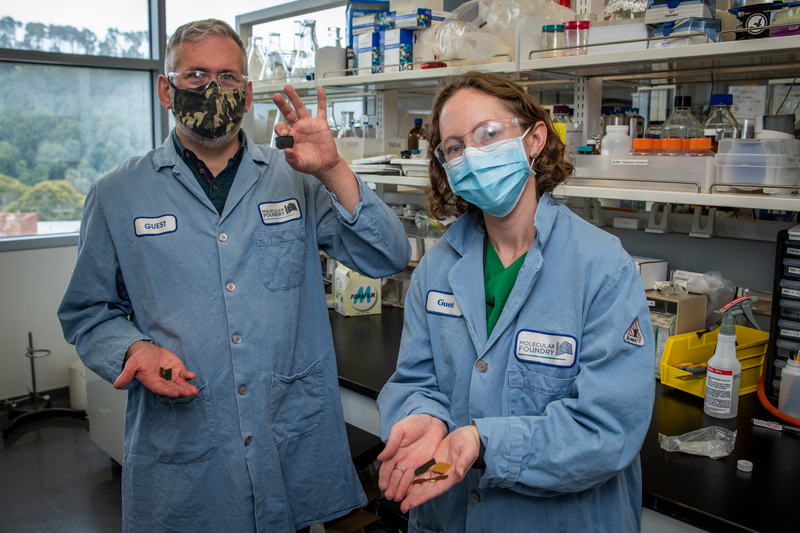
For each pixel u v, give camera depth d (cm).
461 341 105
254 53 286
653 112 208
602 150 165
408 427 94
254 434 126
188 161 132
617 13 167
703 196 139
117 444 276
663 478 111
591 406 87
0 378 361
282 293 131
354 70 231
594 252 95
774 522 97
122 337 125
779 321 142
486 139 99
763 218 174
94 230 129
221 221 127
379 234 127
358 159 227
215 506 128
